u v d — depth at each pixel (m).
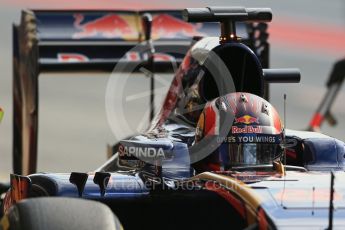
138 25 35.66
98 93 64.94
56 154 52.34
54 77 68.69
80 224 18.05
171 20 36.16
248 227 19.27
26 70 34.72
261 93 24.88
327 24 76.25
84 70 34.25
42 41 34.50
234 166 22.86
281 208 19.38
